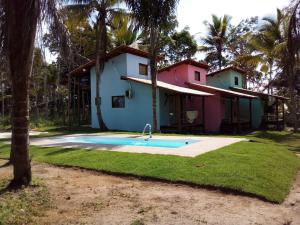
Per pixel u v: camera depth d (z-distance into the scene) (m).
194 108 27.42
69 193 6.78
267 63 35.19
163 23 18.14
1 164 9.98
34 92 33.38
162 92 23.16
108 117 25.17
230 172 7.92
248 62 35.12
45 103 38.59
